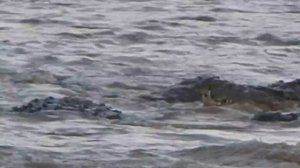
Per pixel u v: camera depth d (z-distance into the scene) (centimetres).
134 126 3925
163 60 6444
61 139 3494
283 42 7669
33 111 4172
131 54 6694
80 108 4266
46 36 7594
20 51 6600
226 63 6425
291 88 4788
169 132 3756
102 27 8269
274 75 5994
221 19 9181
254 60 6619
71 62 6122
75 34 7750
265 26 8750
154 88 5250
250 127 3994
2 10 9456
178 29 8350
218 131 3841
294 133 3831
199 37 7812
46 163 2894
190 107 4541
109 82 5341
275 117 4184
